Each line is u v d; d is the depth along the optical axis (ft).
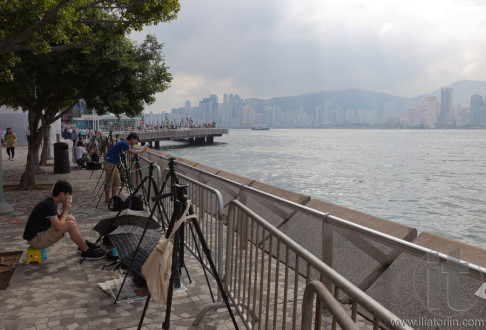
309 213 13.39
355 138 620.49
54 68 41.88
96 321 13.52
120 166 36.06
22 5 25.40
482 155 240.73
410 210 71.41
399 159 205.57
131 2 29.99
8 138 84.79
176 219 11.75
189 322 13.48
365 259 14.02
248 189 17.97
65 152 58.75
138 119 349.41
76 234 19.45
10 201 36.17
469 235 54.60
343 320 5.47
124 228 17.22
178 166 31.17
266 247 19.10
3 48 25.49
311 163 177.06
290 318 12.91
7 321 13.50
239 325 13.24
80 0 31.68
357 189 97.40
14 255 20.43
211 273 15.80
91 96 50.57
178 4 30.91
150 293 11.62
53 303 14.90
